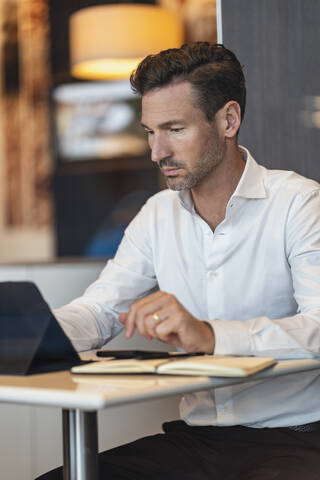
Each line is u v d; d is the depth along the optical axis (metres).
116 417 2.17
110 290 1.63
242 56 2.00
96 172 6.05
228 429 1.44
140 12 3.85
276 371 1.10
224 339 1.18
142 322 1.14
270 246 1.51
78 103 6.10
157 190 5.88
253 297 1.53
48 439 2.24
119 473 1.28
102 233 6.04
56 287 2.27
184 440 1.40
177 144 1.42
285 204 1.51
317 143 2.05
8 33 6.32
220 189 1.53
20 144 6.32
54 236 6.27
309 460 1.25
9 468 2.29
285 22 2.04
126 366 1.05
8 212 6.43
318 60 2.05
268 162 2.02
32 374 1.08
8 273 2.28
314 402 1.46
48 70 6.23
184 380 0.98
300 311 1.42
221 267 1.54
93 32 3.88
